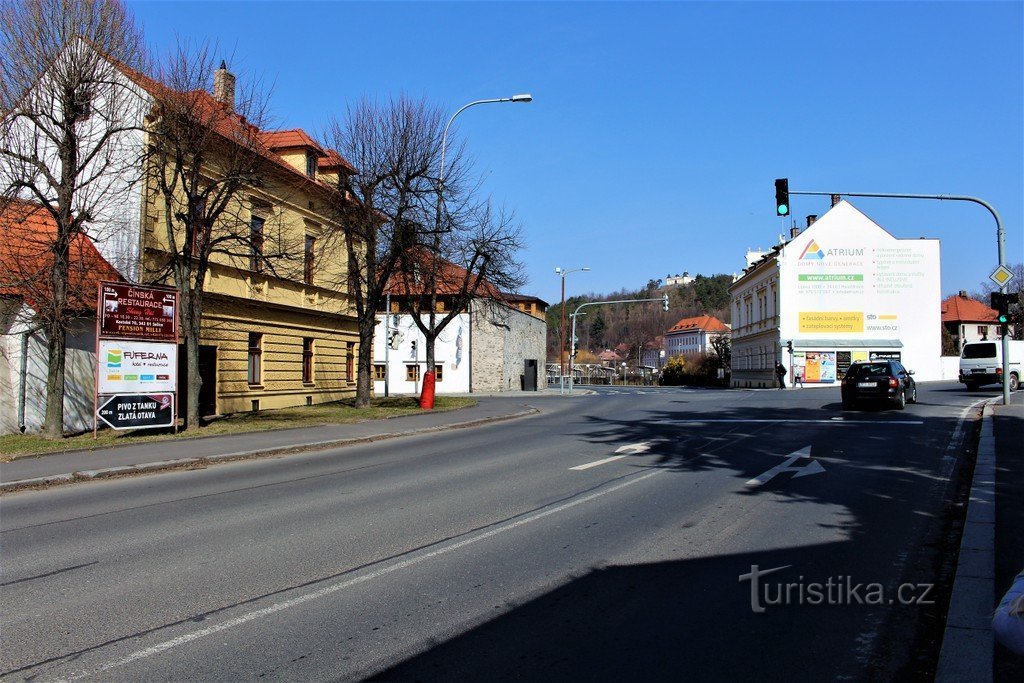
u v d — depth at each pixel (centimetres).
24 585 577
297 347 2702
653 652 439
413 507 867
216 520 815
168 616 502
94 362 1894
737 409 2366
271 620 493
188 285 1778
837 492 912
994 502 799
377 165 2470
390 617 498
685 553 649
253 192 2362
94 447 1459
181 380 2103
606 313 15238
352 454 1453
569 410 2669
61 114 1648
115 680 403
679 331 13412
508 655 435
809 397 2970
